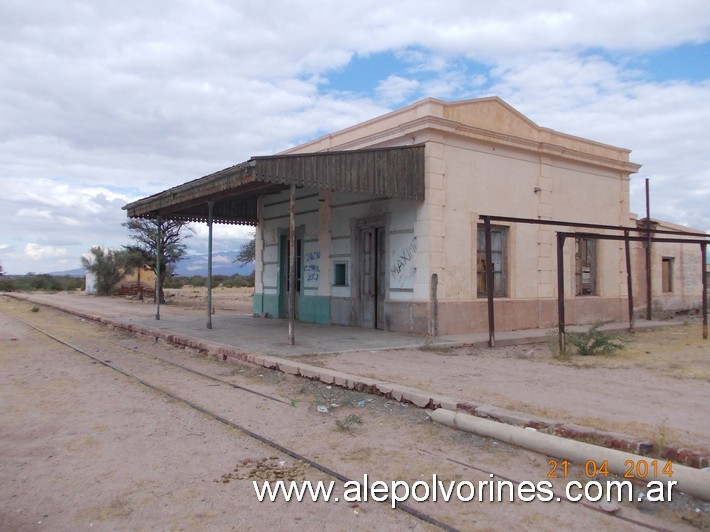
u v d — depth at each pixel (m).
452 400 6.76
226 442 5.92
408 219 13.92
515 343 13.02
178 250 36.97
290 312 11.88
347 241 15.98
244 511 4.27
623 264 18.66
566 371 9.16
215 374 9.85
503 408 6.45
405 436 6.07
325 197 16.91
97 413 7.12
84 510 4.30
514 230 15.24
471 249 14.20
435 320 13.32
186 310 26.16
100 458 5.44
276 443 5.83
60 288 68.88
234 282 72.69
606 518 4.12
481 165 14.59
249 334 13.89
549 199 16.20
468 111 14.33
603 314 17.77
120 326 17.53
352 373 8.68
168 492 4.62
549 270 16.14
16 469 5.17
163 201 15.49
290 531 3.96
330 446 5.75
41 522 4.11
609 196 18.27
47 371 10.25
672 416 6.17
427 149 13.49
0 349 13.48
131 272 47.69
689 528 3.94
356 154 12.33
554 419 6.00
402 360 10.21
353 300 15.73
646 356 10.95
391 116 14.65
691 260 23.27
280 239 19.23
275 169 11.03
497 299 14.73
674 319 20.12
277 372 9.61
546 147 15.93
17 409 7.32
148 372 10.09
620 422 5.89
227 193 14.44
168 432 6.28
